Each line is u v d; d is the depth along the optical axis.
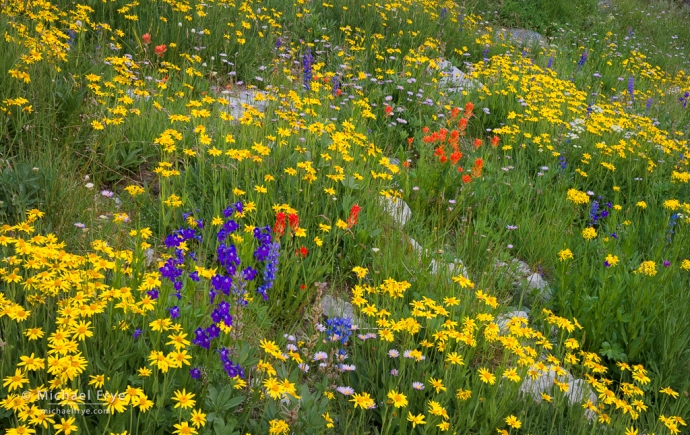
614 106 8.77
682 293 4.56
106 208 4.21
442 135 5.77
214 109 5.62
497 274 4.61
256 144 4.72
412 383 3.23
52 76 5.01
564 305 4.47
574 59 11.41
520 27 13.33
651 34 15.16
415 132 6.79
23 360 2.35
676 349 4.02
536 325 4.35
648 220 5.95
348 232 4.53
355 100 6.92
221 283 2.76
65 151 4.50
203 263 3.82
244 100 6.59
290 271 4.05
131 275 3.22
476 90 8.01
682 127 8.73
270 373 2.74
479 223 5.11
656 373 4.02
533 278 4.85
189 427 2.42
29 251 2.85
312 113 5.82
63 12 6.52
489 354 3.83
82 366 2.41
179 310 3.01
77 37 6.49
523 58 9.80
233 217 4.18
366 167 5.41
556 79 8.84
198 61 6.77
